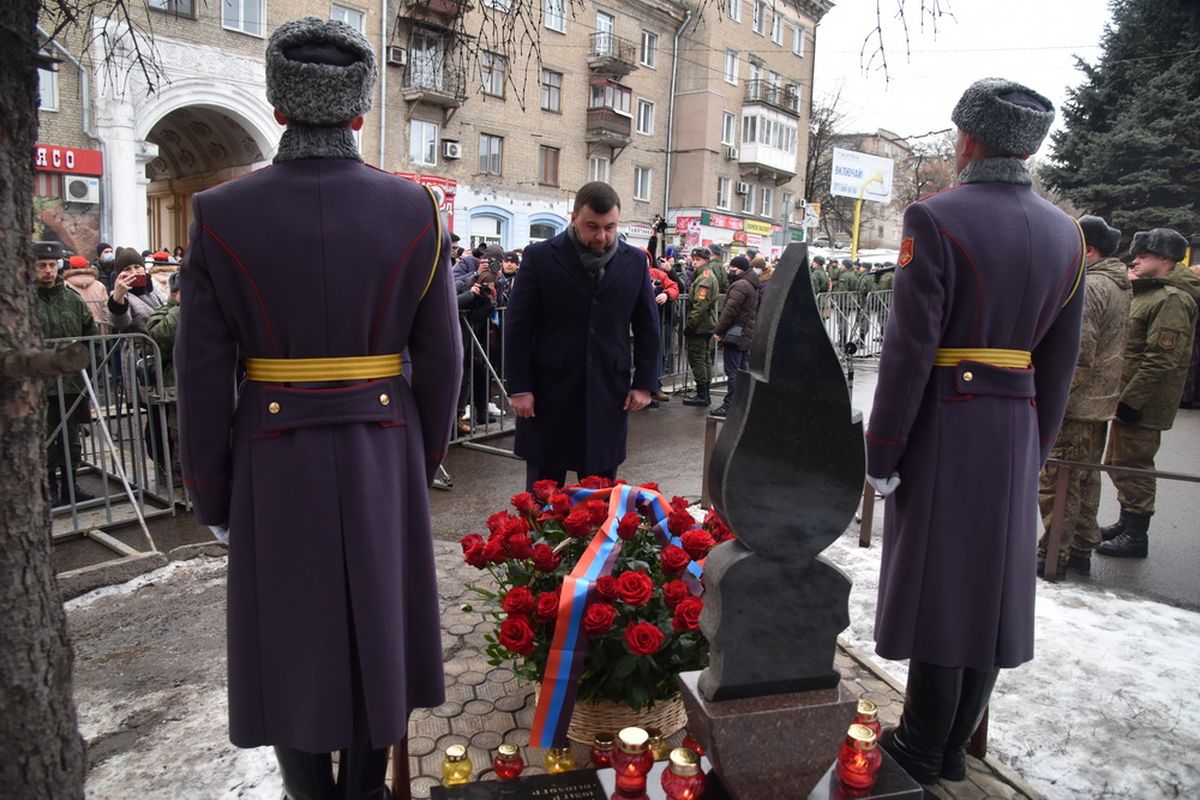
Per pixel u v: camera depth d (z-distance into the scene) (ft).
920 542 7.61
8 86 4.61
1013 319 7.41
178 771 8.41
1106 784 8.51
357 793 6.67
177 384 6.11
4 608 4.84
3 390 4.74
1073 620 12.35
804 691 6.07
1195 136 60.18
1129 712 9.82
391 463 6.40
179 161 70.79
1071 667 10.87
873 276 54.03
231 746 8.84
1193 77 60.03
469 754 8.60
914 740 8.09
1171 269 15.65
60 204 48.83
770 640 5.95
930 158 130.72
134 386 16.44
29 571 4.94
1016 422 7.50
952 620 7.54
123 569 13.24
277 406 6.10
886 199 92.17
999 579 7.50
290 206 5.97
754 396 5.74
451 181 65.87
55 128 48.57
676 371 33.12
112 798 7.98
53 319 16.49
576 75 87.76
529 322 11.99
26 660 4.94
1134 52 63.72
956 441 7.47
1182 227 59.41
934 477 7.54
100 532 15.52
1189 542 16.78
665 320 32.27
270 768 8.45
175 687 10.04
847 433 5.91
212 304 6.02
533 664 8.48
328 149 6.15
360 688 6.41
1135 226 60.29
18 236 4.75
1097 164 63.31
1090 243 13.99
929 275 7.22
